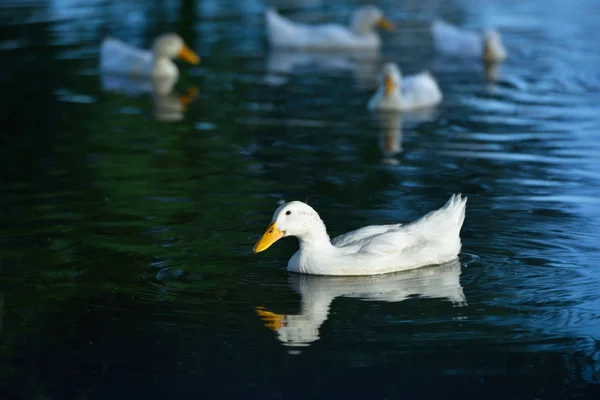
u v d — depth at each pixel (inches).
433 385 357.7
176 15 1390.3
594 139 746.8
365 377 363.9
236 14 1414.9
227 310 426.6
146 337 398.3
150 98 925.2
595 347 387.2
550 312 422.3
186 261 488.1
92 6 1446.9
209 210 573.9
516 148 724.7
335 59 1132.5
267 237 470.0
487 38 1104.2
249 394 352.2
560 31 1258.6
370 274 474.0
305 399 348.2
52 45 1163.3
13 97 917.8
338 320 415.8
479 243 513.0
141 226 543.2
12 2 1469.0
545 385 358.3
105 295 442.3
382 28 1334.9
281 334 399.9
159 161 695.1
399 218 557.3
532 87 952.9
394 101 861.8
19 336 398.6
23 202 592.4
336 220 553.3
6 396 352.5
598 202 585.0
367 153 717.3
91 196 605.6
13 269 474.9
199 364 374.0
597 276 463.8
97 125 811.4
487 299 438.3
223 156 708.0
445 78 1016.2
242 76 1024.2
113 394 353.7
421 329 405.1
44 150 727.7
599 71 1014.4
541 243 510.9
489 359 377.7
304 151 723.4
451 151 719.7
